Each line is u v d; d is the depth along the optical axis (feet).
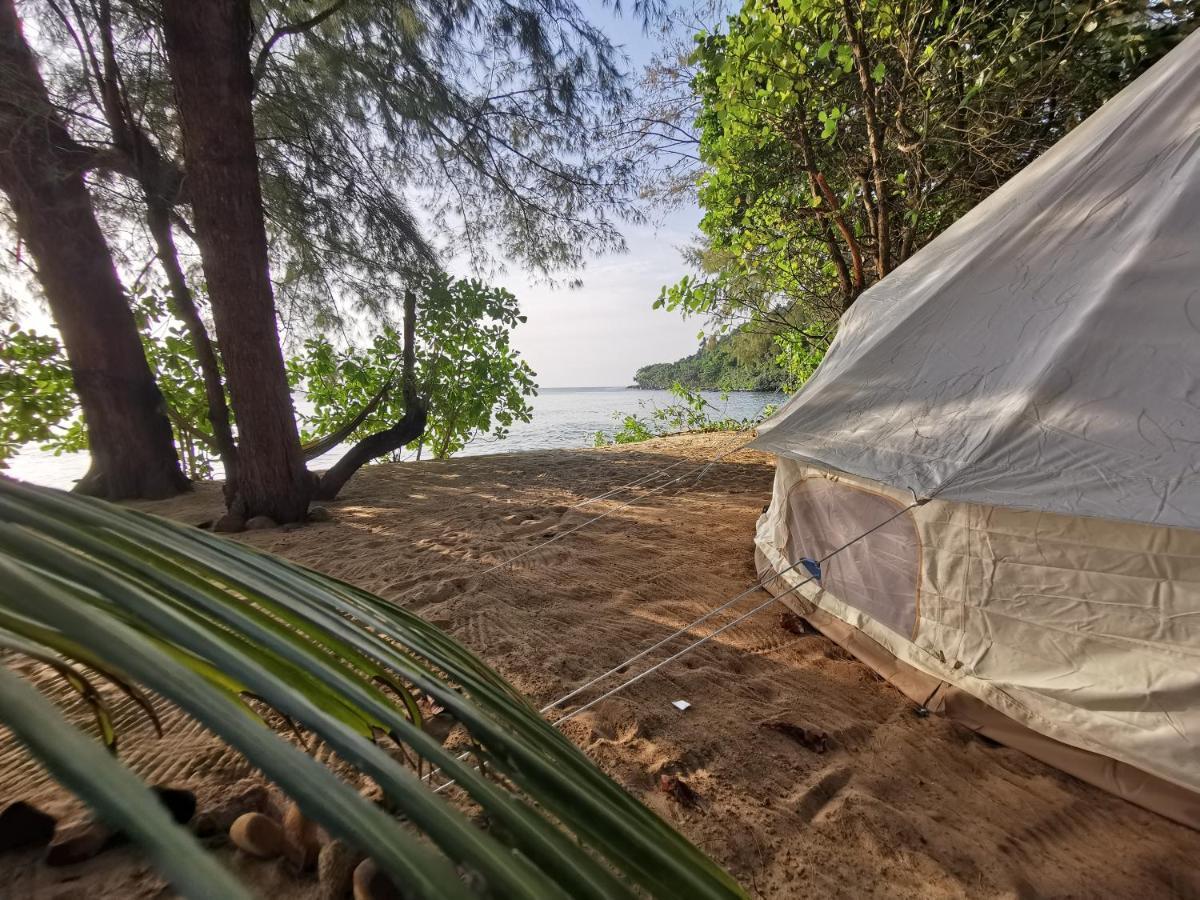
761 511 19.53
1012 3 18.57
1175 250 8.06
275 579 2.46
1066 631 7.41
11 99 16.80
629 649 10.50
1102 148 10.60
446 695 2.06
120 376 23.11
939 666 8.78
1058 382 7.67
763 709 8.76
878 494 9.81
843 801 6.88
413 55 21.98
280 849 5.52
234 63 16.71
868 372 10.89
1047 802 6.91
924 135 18.90
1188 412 6.60
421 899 1.04
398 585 13.33
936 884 5.85
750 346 42.68
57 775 0.75
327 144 22.75
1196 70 10.23
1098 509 6.20
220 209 17.12
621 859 1.77
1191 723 6.42
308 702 1.48
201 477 29.86
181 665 1.27
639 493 22.67
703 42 22.67
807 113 21.31
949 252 13.14
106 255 22.50
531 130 24.56
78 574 1.54
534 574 14.10
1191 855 6.11
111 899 4.90
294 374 30.55
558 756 2.25
